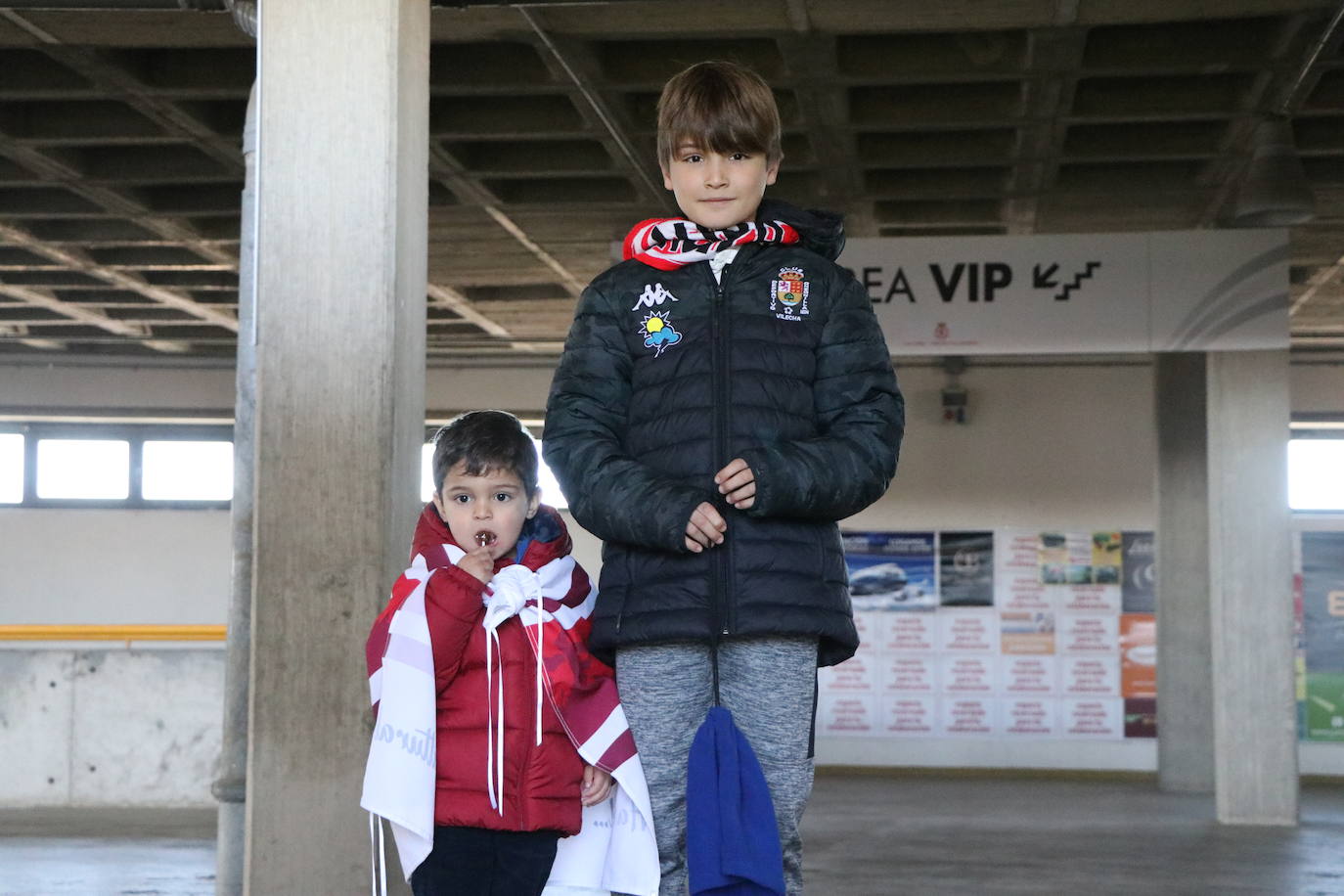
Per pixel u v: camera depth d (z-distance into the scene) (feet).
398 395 11.03
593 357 7.39
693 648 7.05
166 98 25.07
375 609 10.69
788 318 7.23
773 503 6.73
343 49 11.07
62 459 52.75
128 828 29.55
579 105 25.45
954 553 49.42
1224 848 28.55
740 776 6.78
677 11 21.53
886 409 7.24
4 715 32.83
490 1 14.32
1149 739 48.14
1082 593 48.91
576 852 7.89
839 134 27.04
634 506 6.79
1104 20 21.84
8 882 22.71
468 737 7.75
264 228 11.00
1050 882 24.04
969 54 23.65
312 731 10.64
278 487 10.82
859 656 49.37
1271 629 32.35
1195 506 39.68
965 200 32.17
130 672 32.89
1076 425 49.39
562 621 7.91
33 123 27.30
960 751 48.78
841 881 24.02
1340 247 35.50
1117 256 27.37
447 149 28.07
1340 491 47.65
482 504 7.86
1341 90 25.20
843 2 21.13
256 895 10.57
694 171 7.26
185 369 52.75
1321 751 46.50
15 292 41.86
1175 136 27.66
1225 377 32.42
